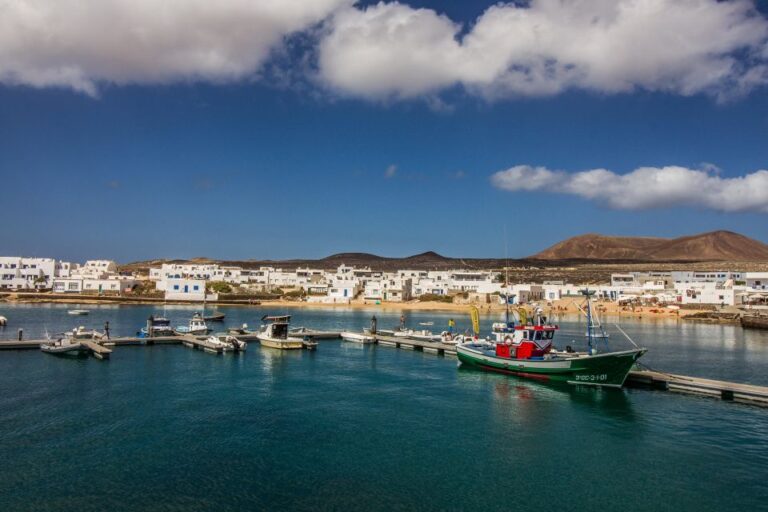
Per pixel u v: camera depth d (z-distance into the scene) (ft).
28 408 150.00
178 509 92.79
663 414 153.58
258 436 130.31
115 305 640.58
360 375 206.90
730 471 113.29
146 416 144.36
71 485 100.99
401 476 108.68
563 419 148.77
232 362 229.45
